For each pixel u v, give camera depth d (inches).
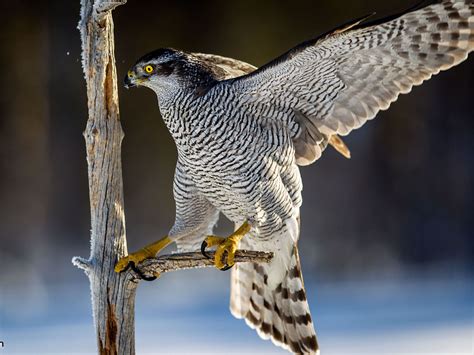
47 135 848.3
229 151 315.9
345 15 880.3
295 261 340.8
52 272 750.5
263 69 303.6
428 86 855.1
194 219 331.9
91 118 273.9
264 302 354.3
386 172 852.0
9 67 846.5
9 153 833.5
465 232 820.6
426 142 853.8
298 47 294.4
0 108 840.9
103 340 279.0
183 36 886.4
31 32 852.6
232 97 312.8
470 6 296.0
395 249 820.0
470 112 850.1
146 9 876.0
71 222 826.8
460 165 844.0
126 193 825.5
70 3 856.9
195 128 317.1
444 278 733.9
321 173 850.1
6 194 819.4
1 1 845.8
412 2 872.9
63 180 838.5
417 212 836.6
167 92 320.8
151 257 291.0
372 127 860.0
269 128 319.6
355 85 318.3
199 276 733.3
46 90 855.7
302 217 834.2
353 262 797.2
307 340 348.8
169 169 836.6
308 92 317.4
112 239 277.7
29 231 810.8
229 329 535.2
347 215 837.8
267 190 321.4
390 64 312.5
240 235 318.0
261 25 883.4
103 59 270.2
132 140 835.4
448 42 306.7
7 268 751.1
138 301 649.6
